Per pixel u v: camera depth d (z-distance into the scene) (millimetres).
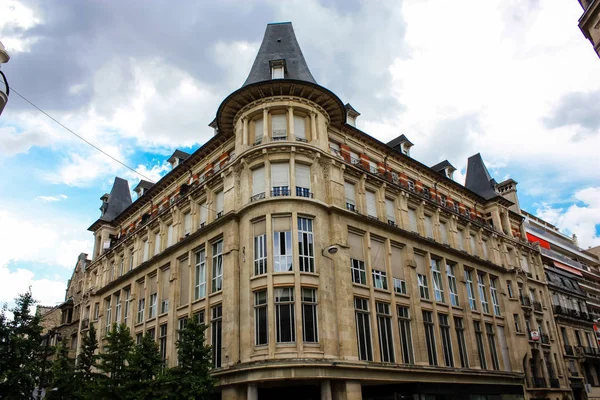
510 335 35969
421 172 36250
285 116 27281
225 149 30625
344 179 28297
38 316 27547
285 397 23969
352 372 22469
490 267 37594
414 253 30719
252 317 22984
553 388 37219
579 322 46688
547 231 71312
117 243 39531
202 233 28562
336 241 25203
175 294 29547
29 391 25703
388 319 26812
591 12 18266
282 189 25250
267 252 23547
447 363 29266
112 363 22188
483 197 42562
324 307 23078
